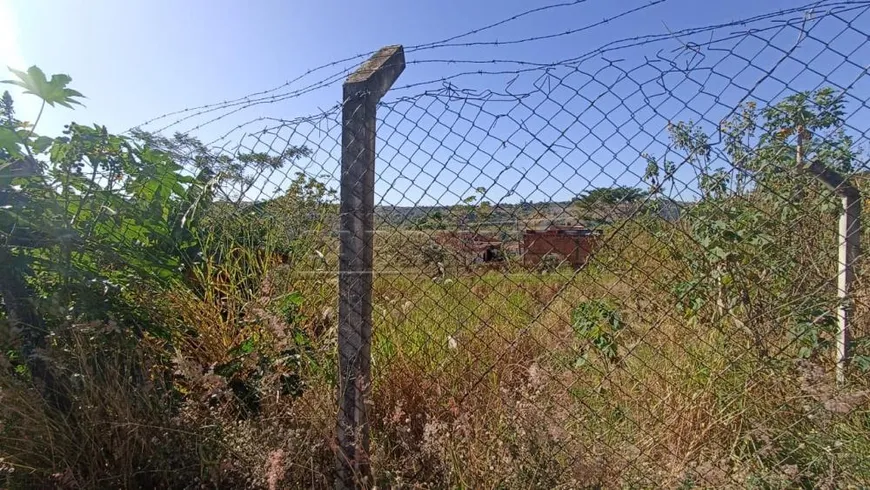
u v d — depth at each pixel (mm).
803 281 2322
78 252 2361
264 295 2596
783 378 1980
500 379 2248
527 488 1783
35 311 2207
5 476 1936
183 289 2805
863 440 1788
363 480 1856
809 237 2318
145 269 2576
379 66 1881
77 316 2201
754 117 1566
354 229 1895
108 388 2078
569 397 2113
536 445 1823
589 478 1764
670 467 1878
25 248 2203
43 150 2297
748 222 2424
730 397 2041
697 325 2498
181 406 2166
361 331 1923
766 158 1698
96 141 2332
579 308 2502
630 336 2500
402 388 2322
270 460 1817
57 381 2164
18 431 2006
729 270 2375
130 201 2590
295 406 2129
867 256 2100
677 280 2531
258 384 2252
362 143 1861
